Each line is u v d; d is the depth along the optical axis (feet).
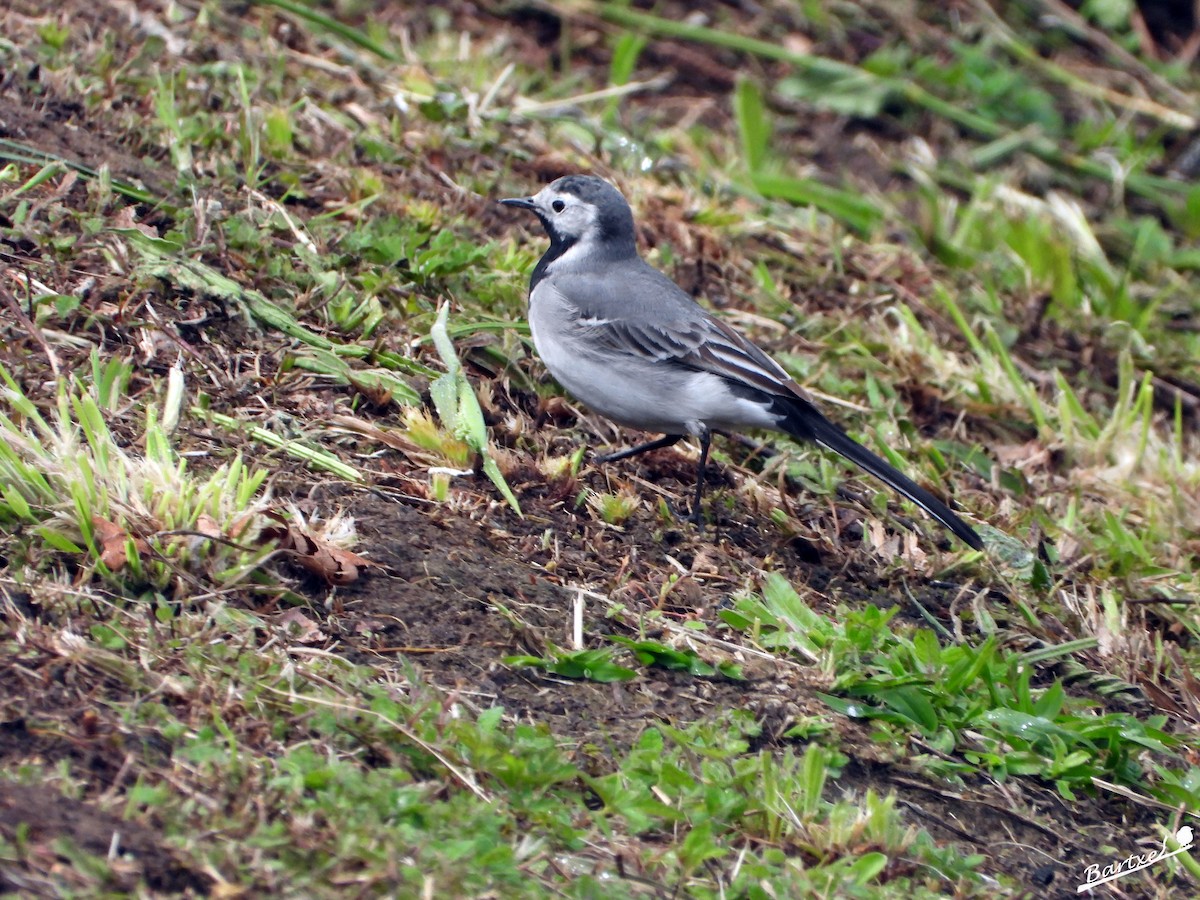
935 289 47.75
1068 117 64.18
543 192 36.91
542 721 25.32
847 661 28.78
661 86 58.95
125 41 45.70
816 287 47.01
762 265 45.55
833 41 64.95
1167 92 66.18
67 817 20.18
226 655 24.25
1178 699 32.60
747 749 25.91
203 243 35.88
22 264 33.37
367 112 46.88
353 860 20.53
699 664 27.63
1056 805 27.32
